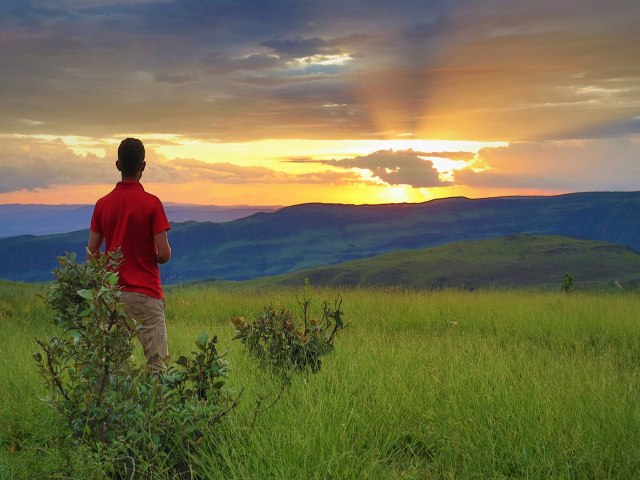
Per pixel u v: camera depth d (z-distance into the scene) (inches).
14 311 598.9
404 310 563.8
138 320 215.2
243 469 157.2
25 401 223.8
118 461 167.2
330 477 155.5
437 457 180.9
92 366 171.5
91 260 179.6
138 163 222.4
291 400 212.2
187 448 175.2
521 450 172.9
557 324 481.7
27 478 163.9
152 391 178.5
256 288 736.3
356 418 191.3
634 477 159.0
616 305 602.2
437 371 251.6
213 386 190.1
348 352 312.8
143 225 217.5
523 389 217.5
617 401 203.6
